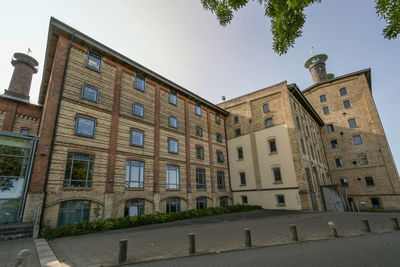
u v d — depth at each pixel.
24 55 25.58
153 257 6.42
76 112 13.91
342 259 5.55
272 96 25.56
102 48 16.30
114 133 15.62
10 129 18.22
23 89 24.95
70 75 14.22
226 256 6.33
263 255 6.25
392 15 2.58
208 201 22.81
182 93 23.53
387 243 6.96
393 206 27.30
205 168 23.86
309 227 10.88
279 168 23.17
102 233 11.06
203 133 25.25
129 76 18.33
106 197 13.91
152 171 17.67
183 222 14.93
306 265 5.23
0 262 6.08
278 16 2.98
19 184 11.22
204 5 3.81
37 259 6.37
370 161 30.25
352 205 29.48
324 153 34.28
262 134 25.52
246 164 26.27
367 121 31.61
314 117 33.22
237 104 29.00
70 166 12.82
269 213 18.89
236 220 15.01
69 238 9.85
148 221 14.17
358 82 33.53
